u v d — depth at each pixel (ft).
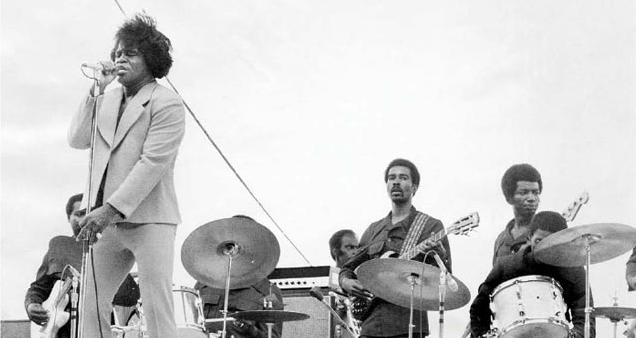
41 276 25.30
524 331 21.83
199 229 24.04
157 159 17.74
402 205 25.21
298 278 29.81
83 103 18.63
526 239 25.45
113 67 18.30
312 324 29.07
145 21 19.43
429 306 23.58
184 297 25.11
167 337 17.57
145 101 18.34
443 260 23.65
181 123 18.40
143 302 17.65
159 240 17.72
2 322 28.55
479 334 23.15
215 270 25.08
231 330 26.99
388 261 21.85
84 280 17.11
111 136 18.17
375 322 23.77
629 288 25.57
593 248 22.38
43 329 24.91
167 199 18.10
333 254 29.89
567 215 23.99
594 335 22.65
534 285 21.99
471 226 23.02
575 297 22.82
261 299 27.76
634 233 21.59
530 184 26.08
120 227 17.67
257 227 24.02
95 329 17.75
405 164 25.38
